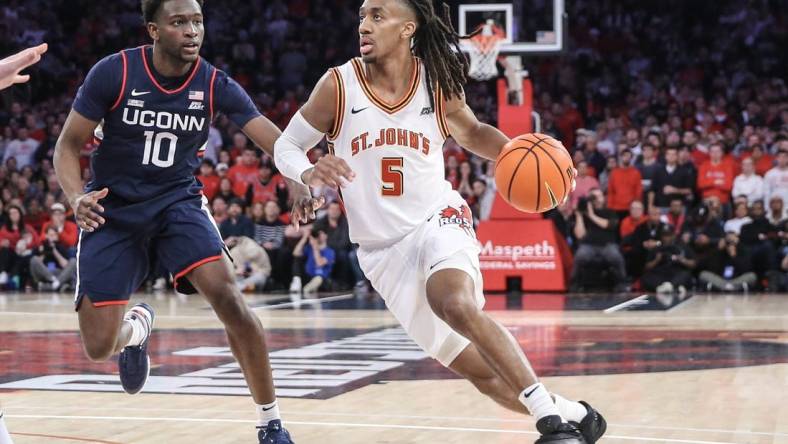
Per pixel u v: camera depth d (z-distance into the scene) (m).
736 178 16.11
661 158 17.00
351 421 5.75
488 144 5.01
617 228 16.33
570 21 23.75
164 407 6.25
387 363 8.13
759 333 10.10
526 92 15.65
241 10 24.83
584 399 6.45
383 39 4.61
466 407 6.18
